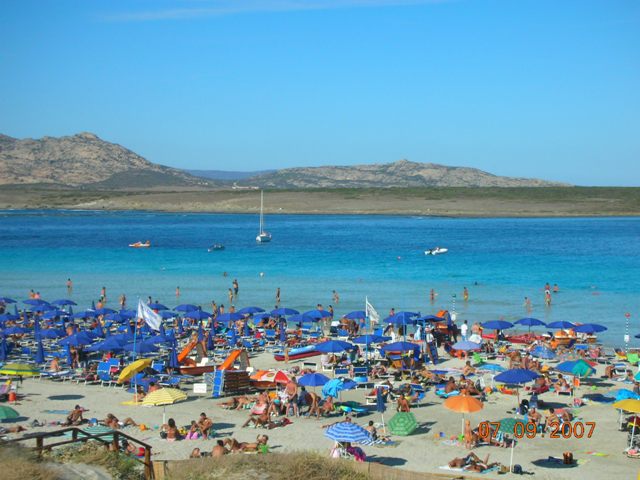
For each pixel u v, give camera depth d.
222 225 185.25
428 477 18.83
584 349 39.66
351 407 28.83
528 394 30.88
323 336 45.16
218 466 18.70
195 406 29.36
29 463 16.94
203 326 48.78
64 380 33.94
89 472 17.53
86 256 100.06
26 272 81.44
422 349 37.81
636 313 53.53
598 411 28.36
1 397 30.22
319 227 173.50
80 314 48.91
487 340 43.31
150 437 25.05
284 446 24.09
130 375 30.11
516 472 21.75
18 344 41.53
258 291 65.75
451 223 188.12
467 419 27.39
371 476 19.14
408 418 25.64
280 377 31.27
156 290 66.94
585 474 21.70
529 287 66.94
